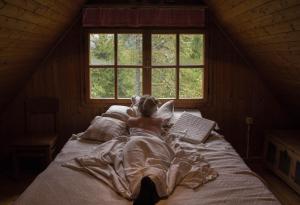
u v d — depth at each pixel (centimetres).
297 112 376
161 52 384
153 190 179
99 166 226
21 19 236
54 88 384
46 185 197
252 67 387
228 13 319
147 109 302
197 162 230
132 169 207
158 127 296
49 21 298
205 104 392
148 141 236
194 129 303
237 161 241
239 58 386
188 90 393
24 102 379
